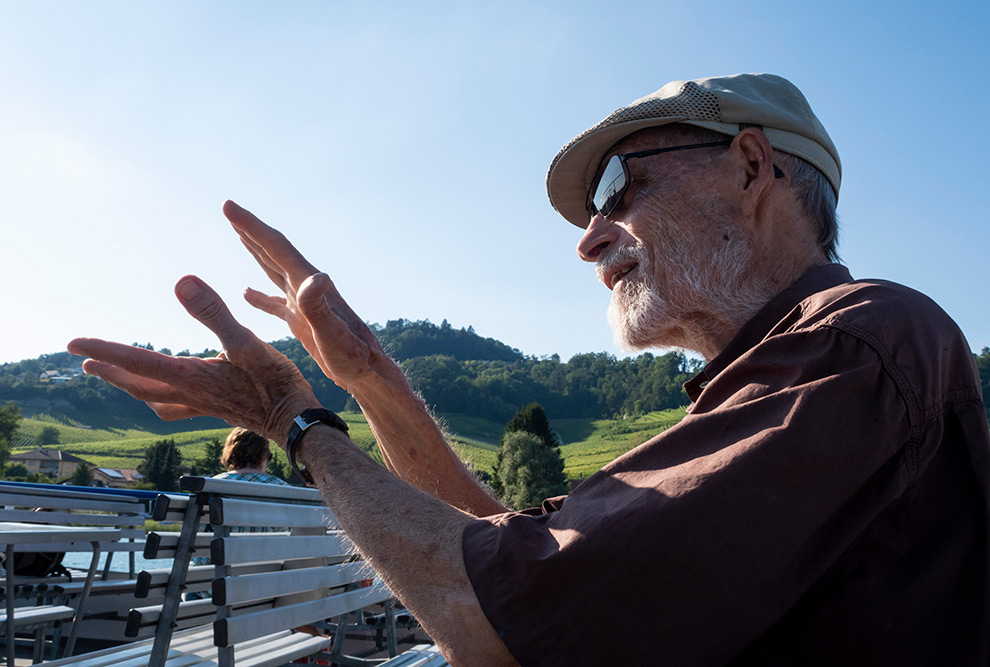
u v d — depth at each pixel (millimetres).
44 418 152000
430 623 987
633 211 1444
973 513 1015
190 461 116688
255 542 2354
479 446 131875
